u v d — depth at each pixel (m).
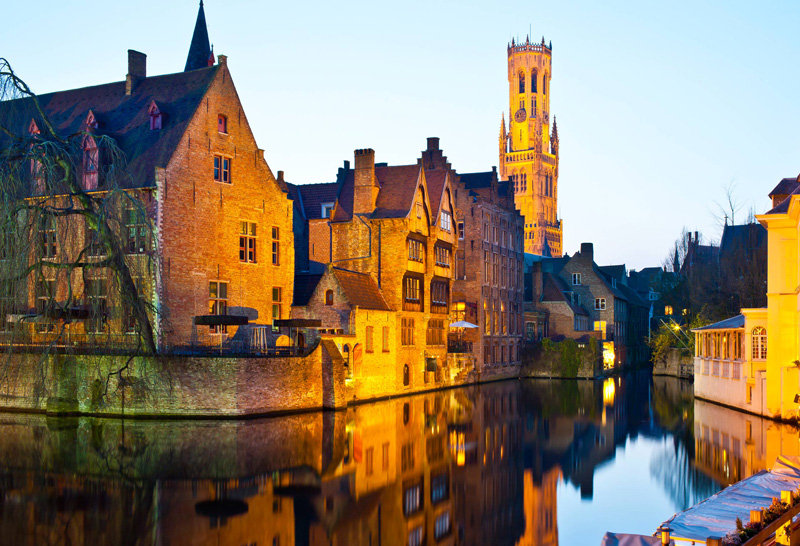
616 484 24.92
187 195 42.94
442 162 70.12
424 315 56.25
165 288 41.22
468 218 70.31
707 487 24.20
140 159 42.88
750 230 67.44
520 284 81.94
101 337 38.09
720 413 43.12
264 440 30.34
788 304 38.88
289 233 50.66
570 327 86.06
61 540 17.64
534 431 36.66
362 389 47.31
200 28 66.75
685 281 84.75
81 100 49.81
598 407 47.75
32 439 29.95
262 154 48.66
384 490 23.20
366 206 53.62
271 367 37.94
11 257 30.55
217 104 45.28
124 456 26.80
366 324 47.84
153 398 36.59
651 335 113.81
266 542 17.84
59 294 40.84
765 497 17.61
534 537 19.02
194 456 26.95
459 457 29.06
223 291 45.25
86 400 37.31
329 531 18.91
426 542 18.41
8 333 33.75
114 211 33.06
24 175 31.81
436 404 47.75
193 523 19.12
